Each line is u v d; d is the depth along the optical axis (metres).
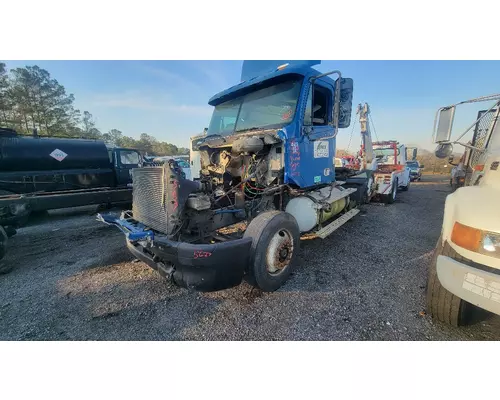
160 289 2.83
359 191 5.98
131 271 3.32
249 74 3.93
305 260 3.54
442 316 2.08
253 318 2.29
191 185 2.48
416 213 6.61
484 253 1.63
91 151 7.06
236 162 3.43
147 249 2.45
